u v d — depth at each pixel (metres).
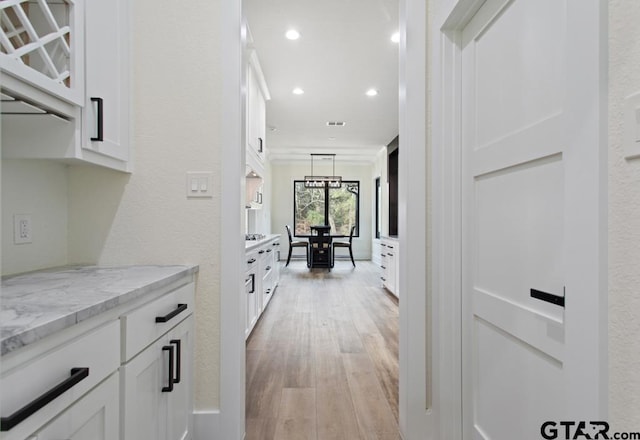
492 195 1.27
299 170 9.42
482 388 1.34
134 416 1.01
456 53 1.48
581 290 0.77
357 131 6.23
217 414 1.51
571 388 0.80
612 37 0.70
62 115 1.12
